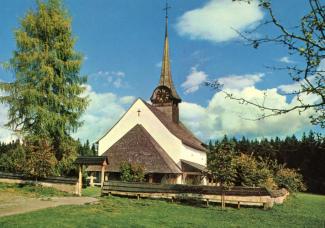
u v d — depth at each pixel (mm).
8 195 24062
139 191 27719
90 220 15656
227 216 20688
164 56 59812
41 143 30062
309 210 26844
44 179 28984
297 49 5371
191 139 56250
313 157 75375
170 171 40688
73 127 35875
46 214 16594
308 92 5297
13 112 34562
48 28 35625
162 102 56406
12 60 35000
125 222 15836
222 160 25016
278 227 17641
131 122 48500
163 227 15406
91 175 41594
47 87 34938
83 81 37281
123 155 43625
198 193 26500
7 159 34438
